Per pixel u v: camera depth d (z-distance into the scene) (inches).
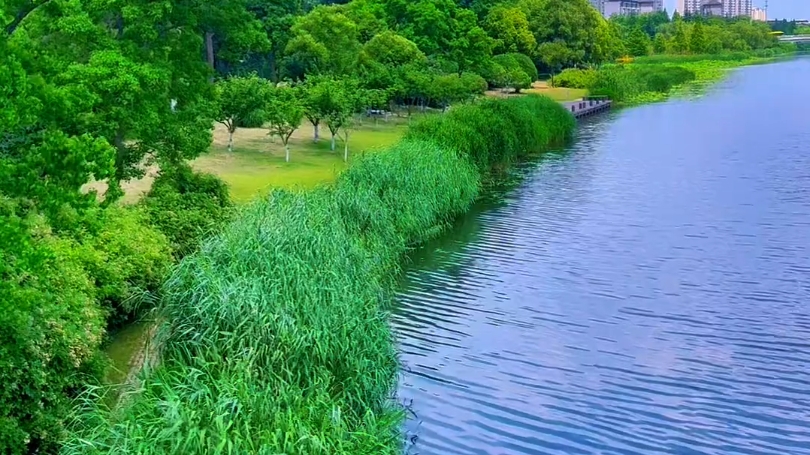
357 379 617.6
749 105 2989.7
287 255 751.1
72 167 534.6
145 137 926.4
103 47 904.9
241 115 1582.2
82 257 713.0
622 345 827.4
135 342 717.9
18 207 637.3
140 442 454.6
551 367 776.9
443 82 2274.9
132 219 836.0
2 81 483.8
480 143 1589.6
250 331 608.7
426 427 663.8
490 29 3521.2
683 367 777.6
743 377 756.0
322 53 2215.8
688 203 1439.5
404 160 1261.1
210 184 1000.9
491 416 684.1
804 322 883.4
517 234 1246.9
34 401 510.9
